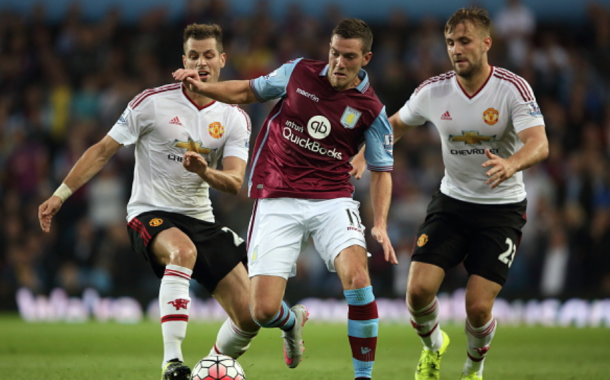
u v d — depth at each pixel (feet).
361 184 196.03
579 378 82.17
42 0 241.35
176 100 78.43
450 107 77.20
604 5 238.27
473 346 74.74
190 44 77.71
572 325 171.22
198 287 178.70
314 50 223.71
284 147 72.23
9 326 153.89
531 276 185.26
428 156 203.41
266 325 73.10
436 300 76.02
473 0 236.22
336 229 69.92
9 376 79.10
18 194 204.23
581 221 187.52
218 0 230.48
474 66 74.43
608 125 213.05
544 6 241.14
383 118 72.43
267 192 72.23
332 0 238.89
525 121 73.97
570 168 198.08
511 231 76.74
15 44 233.96
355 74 70.44
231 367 64.95
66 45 232.12
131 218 78.64
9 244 195.72
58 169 205.98
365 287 66.80
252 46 225.56
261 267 70.64
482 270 74.64
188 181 78.79
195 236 78.18
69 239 195.62
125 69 227.20
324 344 122.62
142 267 188.34
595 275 182.70
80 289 180.04
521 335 141.28
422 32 226.79
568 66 223.51
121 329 146.72
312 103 71.51
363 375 67.36
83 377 78.95
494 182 68.18
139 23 239.91
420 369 78.59
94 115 217.77
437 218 78.23
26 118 220.23
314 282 185.16
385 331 149.89
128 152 200.54
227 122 79.61
